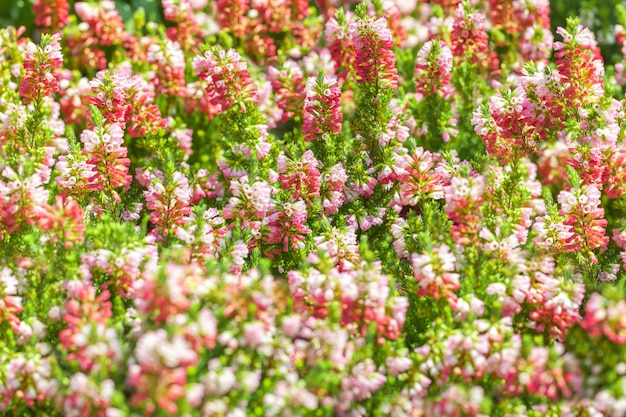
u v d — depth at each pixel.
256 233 1.46
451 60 1.57
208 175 1.60
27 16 1.96
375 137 1.50
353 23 1.50
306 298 1.33
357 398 1.32
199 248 1.38
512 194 1.44
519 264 1.37
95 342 1.26
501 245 1.37
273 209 1.45
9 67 1.62
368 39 1.50
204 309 1.26
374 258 1.46
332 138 1.50
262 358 1.30
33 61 1.51
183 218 1.44
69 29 1.72
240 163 1.52
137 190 1.56
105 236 1.36
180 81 1.65
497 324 1.32
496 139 1.49
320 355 1.31
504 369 1.30
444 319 1.34
